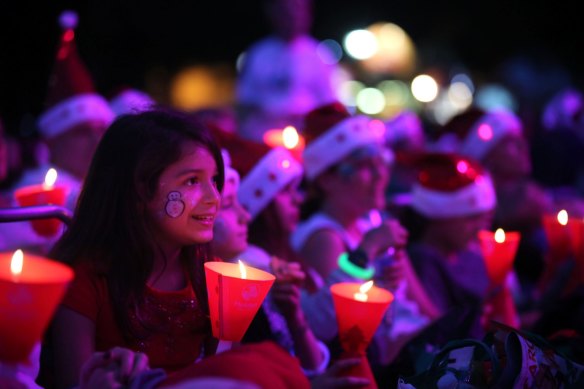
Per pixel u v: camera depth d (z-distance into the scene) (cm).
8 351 180
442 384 280
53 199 353
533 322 428
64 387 261
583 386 276
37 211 285
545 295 453
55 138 554
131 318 271
